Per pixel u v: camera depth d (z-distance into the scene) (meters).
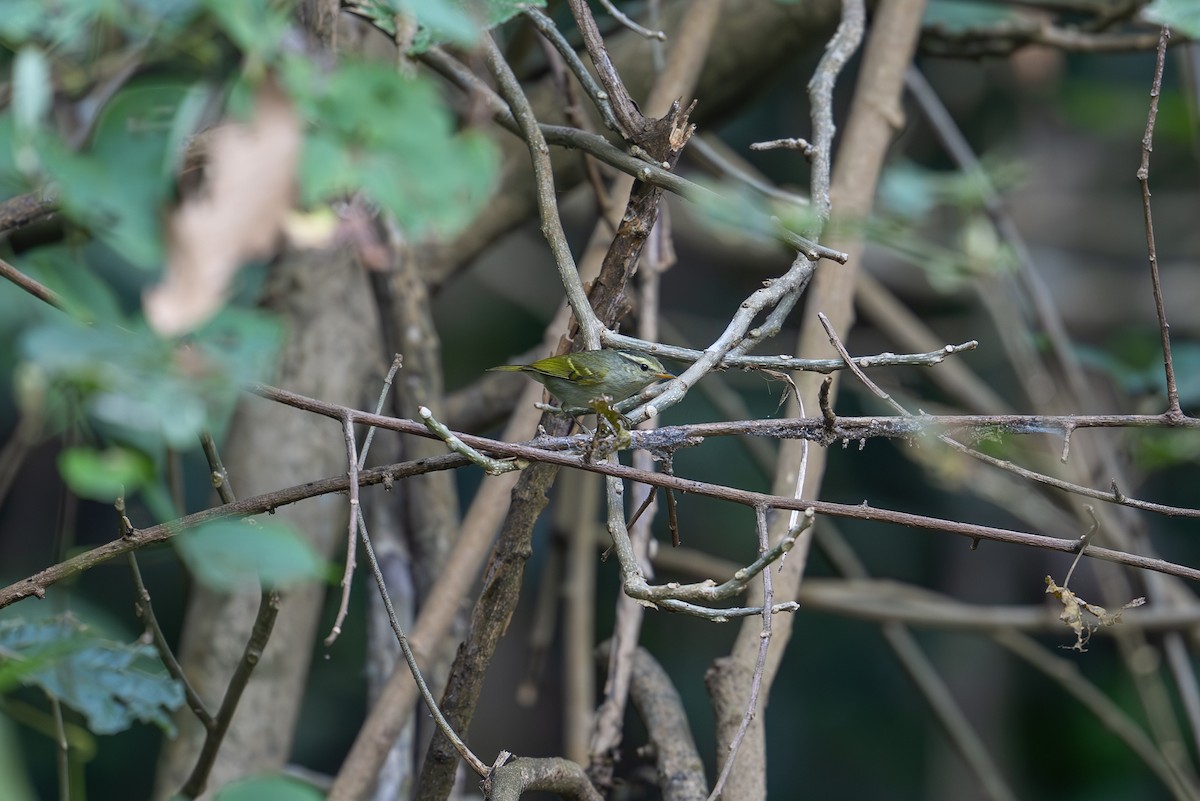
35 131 3.21
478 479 17.91
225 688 8.02
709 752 18.62
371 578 8.41
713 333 17.23
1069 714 18.19
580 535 10.55
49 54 4.08
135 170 3.09
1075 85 14.28
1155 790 17.72
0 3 3.50
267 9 3.42
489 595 5.51
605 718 6.74
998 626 11.45
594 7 10.94
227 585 3.99
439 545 8.51
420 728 8.15
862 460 18.58
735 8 10.02
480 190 3.14
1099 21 10.80
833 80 6.81
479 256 10.11
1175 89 16.80
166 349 3.32
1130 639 11.03
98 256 9.16
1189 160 18.44
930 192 11.19
